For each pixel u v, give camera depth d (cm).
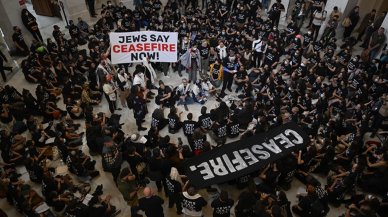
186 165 639
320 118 807
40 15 1552
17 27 1187
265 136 706
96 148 788
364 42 1272
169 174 605
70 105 912
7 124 906
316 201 593
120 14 1441
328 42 1198
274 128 727
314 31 1353
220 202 548
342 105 884
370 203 592
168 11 1428
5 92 914
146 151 672
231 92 1065
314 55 1092
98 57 1084
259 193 605
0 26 1194
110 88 910
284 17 1523
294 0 1490
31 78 1095
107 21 1388
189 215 579
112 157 663
